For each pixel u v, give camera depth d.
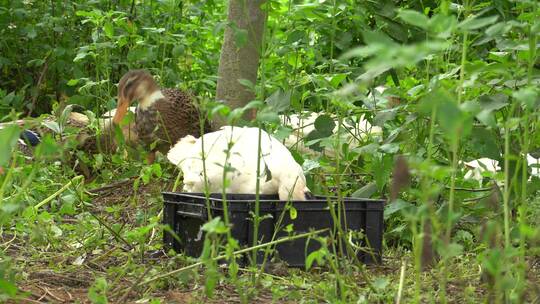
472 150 5.57
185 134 7.38
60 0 10.15
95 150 7.77
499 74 4.64
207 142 5.36
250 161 5.13
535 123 4.55
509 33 5.62
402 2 6.91
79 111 9.72
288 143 7.17
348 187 6.28
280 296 3.96
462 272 4.52
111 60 9.63
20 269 4.40
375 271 4.77
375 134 6.52
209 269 3.34
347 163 6.08
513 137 5.10
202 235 4.74
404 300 3.87
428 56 4.75
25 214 5.10
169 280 4.18
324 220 4.82
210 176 5.12
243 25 6.89
